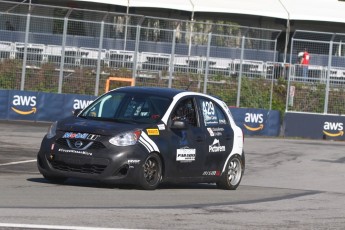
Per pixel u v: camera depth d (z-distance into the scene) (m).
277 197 20.73
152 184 19.89
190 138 20.97
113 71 48.41
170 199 18.56
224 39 49.44
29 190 18.61
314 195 21.75
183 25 49.62
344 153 38.91
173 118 20.77
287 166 31.97
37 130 41.38
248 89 49.66
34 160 28.55
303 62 50.00
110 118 20.58
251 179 26.83
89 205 16.52
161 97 21.17
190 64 49.22
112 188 19.98
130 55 48.59
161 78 48.88
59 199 17.20
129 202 17.41
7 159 28.31
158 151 19.89
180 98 21.39
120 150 19.20
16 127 42.28
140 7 60.44
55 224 13.82
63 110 46.94
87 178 19.27
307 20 62.94
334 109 50.03
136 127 19.78
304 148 40.38
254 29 49.88
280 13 62.06
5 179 21.30
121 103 21.03
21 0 59.03
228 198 19.81
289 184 25.64
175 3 60.50
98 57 48.06
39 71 47.47
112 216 15.11
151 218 15.16
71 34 47.88
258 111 48.88
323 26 64.88
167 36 49.00
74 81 47.94
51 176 20.03
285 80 50.81
